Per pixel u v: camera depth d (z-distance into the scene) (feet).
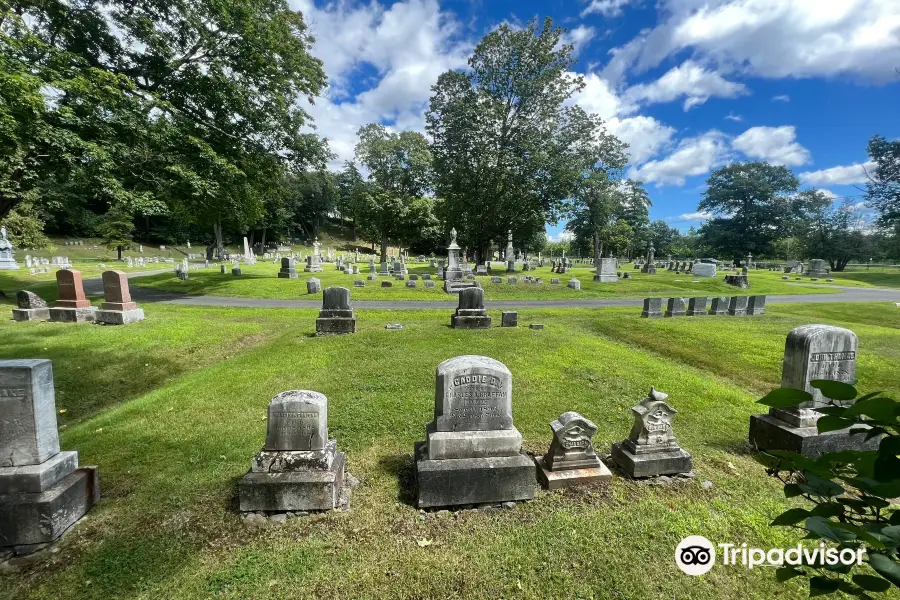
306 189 258.78
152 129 61.05
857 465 4.23
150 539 13.76
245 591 11.87
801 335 20.70
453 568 12.74
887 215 151.23
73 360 33.14
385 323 52.54
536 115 118.62
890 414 3.77
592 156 151.53
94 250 192.24
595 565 12.99
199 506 15.42
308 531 14.21
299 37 84.89
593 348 38.75
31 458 13.89
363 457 19.29
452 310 64.44
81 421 25.53
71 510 14.28
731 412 25.96
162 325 44.78
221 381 29.04
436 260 184.14
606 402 26.63
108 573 12.41
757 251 226.58
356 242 291.99
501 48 113.60
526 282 98.37
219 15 66.03
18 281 84.58
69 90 51.06
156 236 227.61
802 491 4.85
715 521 15.19
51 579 12.22
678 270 150.51
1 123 43.11
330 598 11.67
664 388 29.27
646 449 18.21
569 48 113.91
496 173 116.57
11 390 13.62
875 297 91.61
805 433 19.69
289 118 79.77
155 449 19.66
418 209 197.47
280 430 15.46
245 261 155.94
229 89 69.41
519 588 12.06
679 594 12.03
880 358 36.60
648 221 266.98
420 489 15.31
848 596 12.47
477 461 15.88
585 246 251.60
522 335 43.34
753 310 64.28
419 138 200.34
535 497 16.30
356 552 13.32
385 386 28.22
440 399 16.22
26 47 51.19
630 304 78.54
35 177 58.65
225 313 59.36
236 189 76.02
